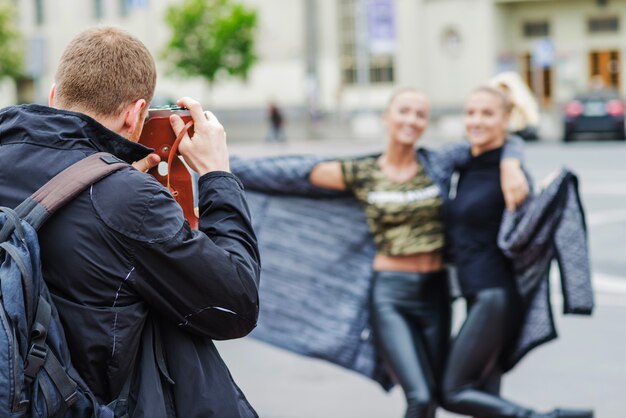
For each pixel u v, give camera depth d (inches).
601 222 577.3
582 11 1815.9
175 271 101.0
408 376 195.3
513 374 303.7
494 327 197.3
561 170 194.5
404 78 1860.2
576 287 198.2
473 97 203.9
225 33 1716.3
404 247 204.7
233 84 2075.5
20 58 1942.7
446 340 205.8
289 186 216.4
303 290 223.5
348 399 284.2
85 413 97.3
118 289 100.2
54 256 100.1
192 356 104.8
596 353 324.8
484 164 205.0
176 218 102.0
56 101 108.3
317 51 1945.1
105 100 105.5
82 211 100.5
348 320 221.6
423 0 1836.9
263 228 222.1
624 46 1795.0
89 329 99.3
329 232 221.6
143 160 111.7
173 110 112.3
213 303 102.5
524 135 219.6
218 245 106.6
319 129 1723.7
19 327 94.0
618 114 1222.3
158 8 2118.6
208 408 103.9
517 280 202.5
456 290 210.7
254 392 292.5
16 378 92.2
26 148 103.7
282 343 224.4
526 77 1865.2
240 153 1371.8
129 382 102.0
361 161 212.8
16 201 102.0
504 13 1849.2
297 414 268.5
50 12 2256.4
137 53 107.0
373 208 207.5
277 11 2015.3
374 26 1413.6
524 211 199.2
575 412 194.9
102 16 2208.4
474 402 195.6
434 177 210.1
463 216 201.9
